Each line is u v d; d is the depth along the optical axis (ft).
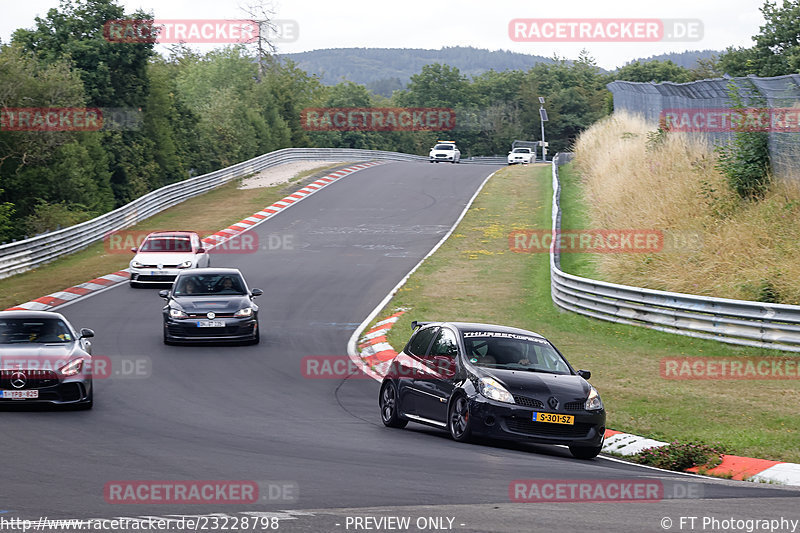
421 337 163.32
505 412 136.46
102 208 628.69
